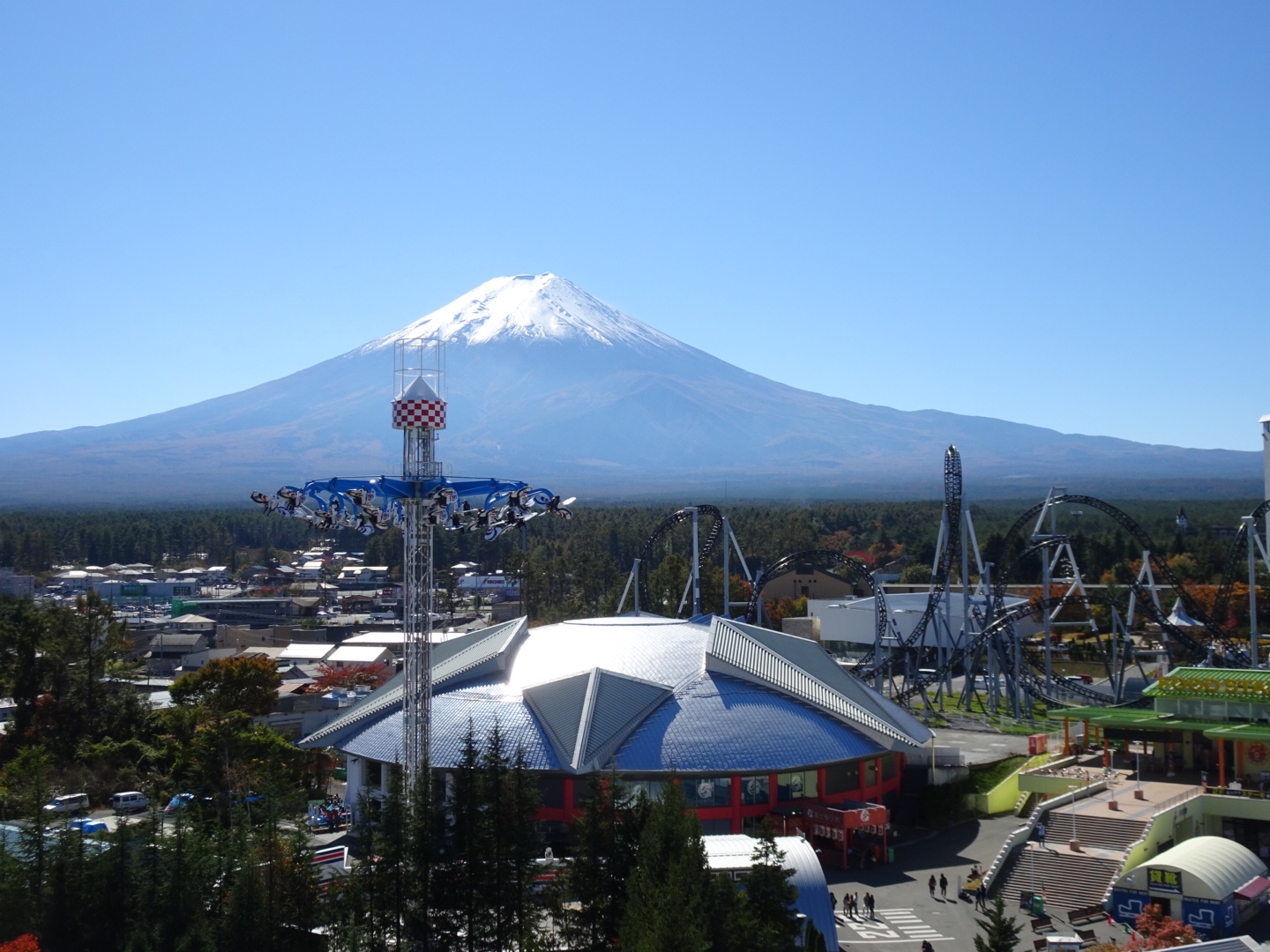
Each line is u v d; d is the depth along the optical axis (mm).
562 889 66625
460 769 66312
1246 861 78125
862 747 97875
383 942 63875
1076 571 179000
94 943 62719
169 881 64312
